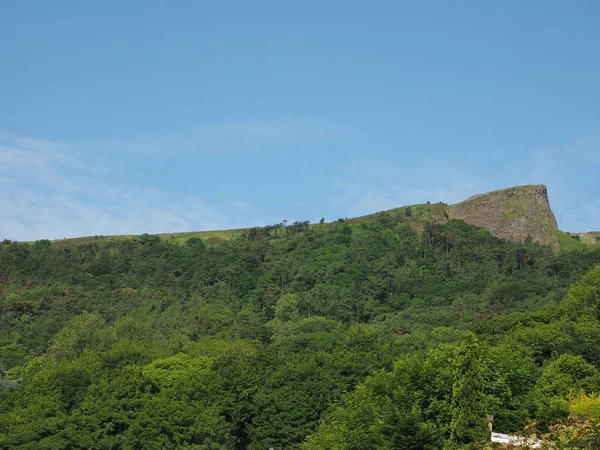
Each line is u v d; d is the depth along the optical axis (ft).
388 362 322.55
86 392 288.92
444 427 195.31
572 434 115.75
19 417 261.44
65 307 542.57
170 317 537.65
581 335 331.36
